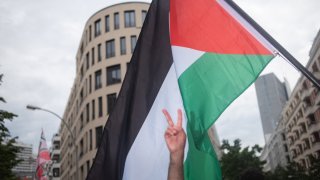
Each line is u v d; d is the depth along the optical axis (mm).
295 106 71750
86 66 51125
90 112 47750
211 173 4082
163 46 4785
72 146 62969
